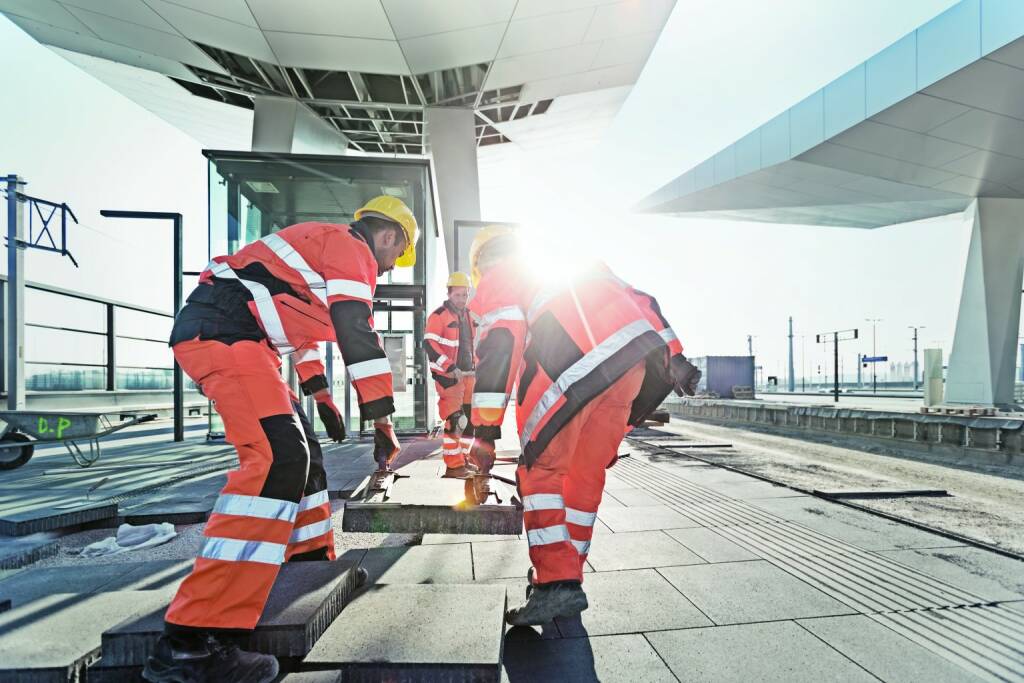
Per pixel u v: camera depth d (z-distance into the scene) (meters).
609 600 2.16
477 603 1.77
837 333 24.81
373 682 1.39
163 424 15.23
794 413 13.05
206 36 12.96
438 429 10.62
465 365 5.04
